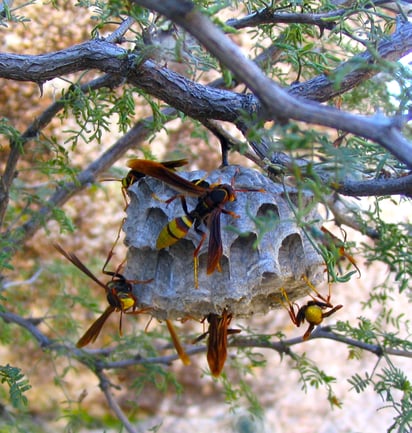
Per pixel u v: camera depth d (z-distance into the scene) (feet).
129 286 1.11
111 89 1.14
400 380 1.18
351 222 1.22
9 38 1.49
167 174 1.04
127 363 1.40
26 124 1.57
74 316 1.78
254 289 1.11
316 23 1.10
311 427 1.85
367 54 1.08
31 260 1.71
